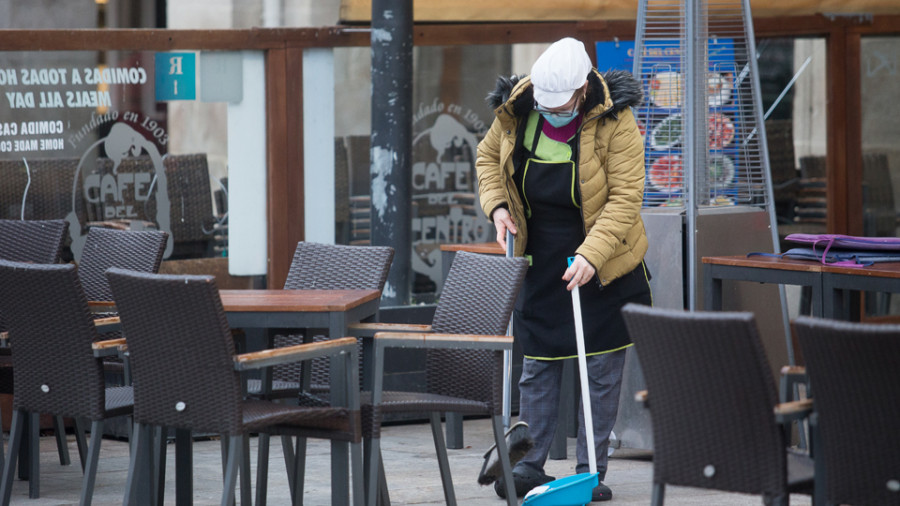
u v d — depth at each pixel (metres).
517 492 14.06
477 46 20.41
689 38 15.77
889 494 8.88
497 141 14.41
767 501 9.38
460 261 13.26
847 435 9.03
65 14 17.97
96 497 14.62
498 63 20.56
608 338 13.76
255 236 19.34
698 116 16.36
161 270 18.75
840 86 22.80
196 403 11.11
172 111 18.70
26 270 12.06
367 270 14.11
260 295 12.85
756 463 9.39
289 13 19.22
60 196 18.11
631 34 21.00
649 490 14.69
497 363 12.46
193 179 18.92
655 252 16.09
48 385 12.43
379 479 13.00
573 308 13.51
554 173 13.39
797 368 11.05
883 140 23.31
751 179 17.17
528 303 13.91
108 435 18.03
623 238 13.42
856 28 22.75
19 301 12.32
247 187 19.25
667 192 16.84
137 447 11.55
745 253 16.33
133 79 18.42
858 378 8.84
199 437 17.94
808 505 13.99
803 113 22.75
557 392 14.12
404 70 18.03
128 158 18.50
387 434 18.36
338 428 11.81
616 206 13.16
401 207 18.25
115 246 15.78
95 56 18.16
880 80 23.16
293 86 19.31
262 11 19.05
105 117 18.31
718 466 9.57
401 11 17.92
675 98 16.88
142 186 18.61
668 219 15.98
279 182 19.30
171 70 18.64
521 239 13.77
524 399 14.11
